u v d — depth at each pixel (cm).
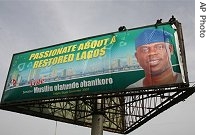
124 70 1806
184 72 1669
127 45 1889
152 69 1736
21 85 2189
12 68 2347
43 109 2306
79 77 1939
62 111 2411
